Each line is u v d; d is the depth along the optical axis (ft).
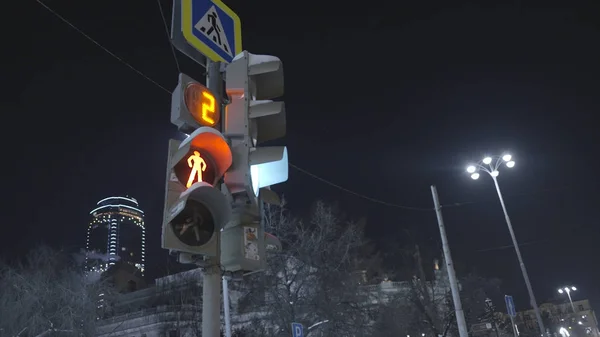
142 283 258.37
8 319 79.56
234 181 14.10
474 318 122.62
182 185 12.63
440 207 71.72
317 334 87.20
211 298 12.40
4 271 84.53
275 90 16.14
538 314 80.07
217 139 13.16
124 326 127.85
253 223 14.28
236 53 18.56
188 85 14.42
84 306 87.20
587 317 326.03
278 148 14.20
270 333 87.76
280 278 87.71
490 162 89.04
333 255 93.66
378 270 115.24
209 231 12.55
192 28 17.20
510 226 85.66
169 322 124.67
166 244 11.85
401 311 106.42
